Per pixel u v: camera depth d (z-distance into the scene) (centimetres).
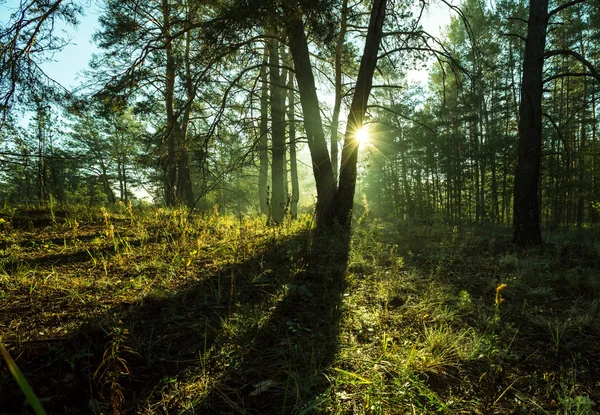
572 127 2328
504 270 540
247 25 717
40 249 500
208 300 354
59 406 196
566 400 215
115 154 3008
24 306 305
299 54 905
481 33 2156
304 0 656
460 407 219
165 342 271
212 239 619
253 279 409
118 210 958
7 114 638
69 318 287
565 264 591
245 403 212
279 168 1255
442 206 3066
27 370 222
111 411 192
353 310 354
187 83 885
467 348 286
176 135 1219
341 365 255
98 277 391
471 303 387
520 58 2334
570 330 330
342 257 560
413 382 231
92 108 923
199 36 802
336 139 1096
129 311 310
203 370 236
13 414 189
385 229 1008
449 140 2444
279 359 260
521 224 778
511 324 341
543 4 755
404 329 321
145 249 512
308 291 396
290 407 209
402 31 951
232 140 998
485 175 2875
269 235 646
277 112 1234
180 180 1451
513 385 245
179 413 199
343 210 901
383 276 479
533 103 762
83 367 228
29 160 767
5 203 766
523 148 777
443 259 570
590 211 2512
